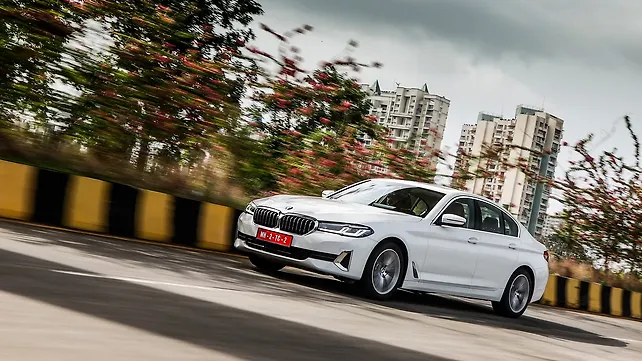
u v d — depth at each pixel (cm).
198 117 1309
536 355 744
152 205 1101
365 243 912
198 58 1338
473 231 1049
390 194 1029
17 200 980
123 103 1245
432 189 1053
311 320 663
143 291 637
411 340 670
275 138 1481
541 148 1916
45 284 580
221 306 639
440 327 812
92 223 1039
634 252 2025
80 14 1208
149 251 958
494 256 1075
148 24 1267
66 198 1016
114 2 1228
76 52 1220
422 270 977
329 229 908
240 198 1378
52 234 913
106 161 1251
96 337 445
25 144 1180
